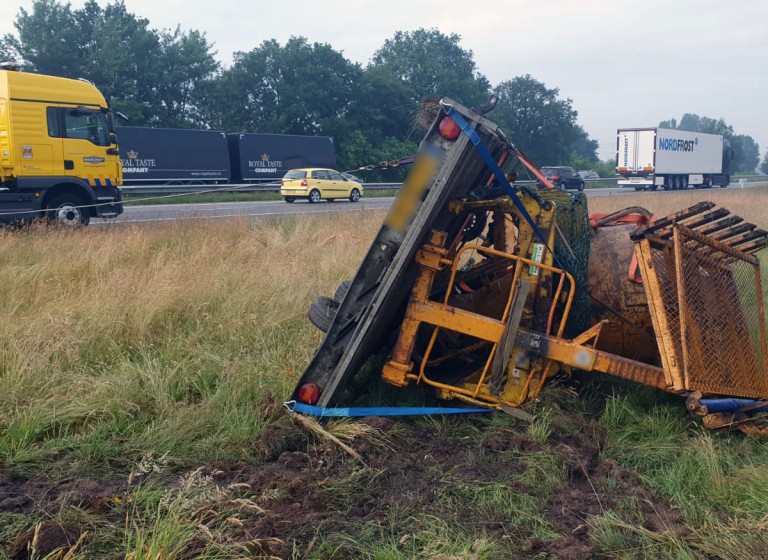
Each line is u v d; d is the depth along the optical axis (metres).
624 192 50.38
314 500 3.89
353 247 11.74
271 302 7.68
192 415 4.84
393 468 4.34
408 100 60.88
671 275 4.86
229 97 60.09
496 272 5.87
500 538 3.60
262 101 60.25
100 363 5.81
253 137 40.91
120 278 8.20
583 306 5.38
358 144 55.28
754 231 5.43
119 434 4.70
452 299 5.93
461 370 5.61
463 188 5.39
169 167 37.09
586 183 61.00
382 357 5.90
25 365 5.29
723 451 4.55
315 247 12.30
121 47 57.25
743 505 3.90
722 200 31.47
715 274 5.11
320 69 58.50
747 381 5.08
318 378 4.94
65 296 7.55
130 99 56.38
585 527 3.71
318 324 6.01
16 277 8.36
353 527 3.66
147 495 3.82
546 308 5.16
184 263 9.75
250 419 4.83
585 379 5.71
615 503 3.92
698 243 4.91
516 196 4.98
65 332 6.12
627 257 5.66
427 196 4.67
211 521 3.56
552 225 5.12
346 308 4.93
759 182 80.38
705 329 4.80
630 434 4.88
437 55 78.94
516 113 85.81
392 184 43.66
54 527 3.47
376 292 4.72
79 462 4.23
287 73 59.16
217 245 11.73
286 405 4.90
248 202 33.88
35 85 16.69
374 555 3.42
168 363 5.93
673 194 40.22
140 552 3.20
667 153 53.50
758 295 5.49
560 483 4.14
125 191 31.86
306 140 43.38
